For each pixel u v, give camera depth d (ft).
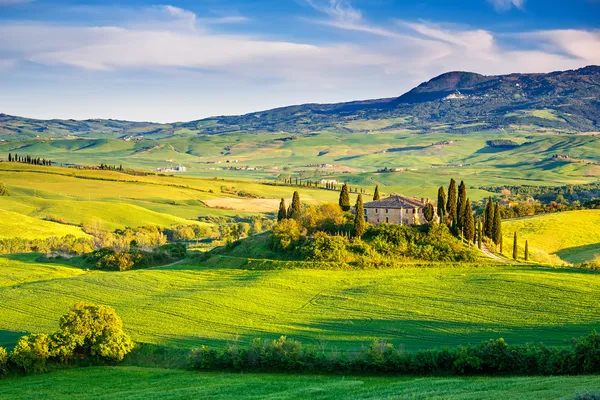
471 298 361.10
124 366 270.46
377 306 356.59
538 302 346.33
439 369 240.73
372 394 201.26
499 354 235.81
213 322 335.47
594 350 222.69
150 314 352.49
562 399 164.76
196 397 212.64
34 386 237.86
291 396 205.16
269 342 268.62
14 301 393.29
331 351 271.90
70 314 276.82
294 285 402.93
